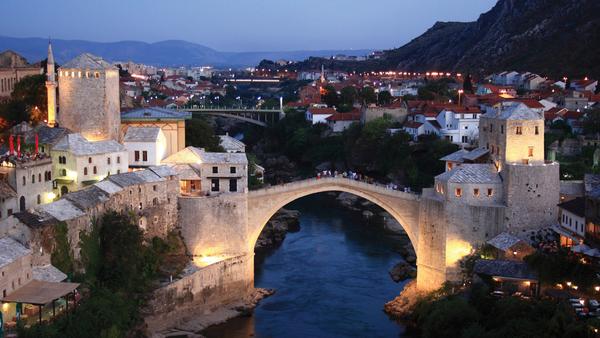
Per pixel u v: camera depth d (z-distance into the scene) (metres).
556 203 118.12
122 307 101.69
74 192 111.12
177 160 138.88
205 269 119.56
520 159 119.44
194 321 115.44
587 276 97.38
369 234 164.50
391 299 125.38
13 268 89.50
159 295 110.75
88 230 108.62
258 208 130.50
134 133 145.50
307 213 185.12
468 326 99.50
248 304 122.94
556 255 102.31
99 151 130.62
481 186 118.06
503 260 107.69
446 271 118.50
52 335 85.44
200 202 127.44
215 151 176.38
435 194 123.94
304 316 118.38
